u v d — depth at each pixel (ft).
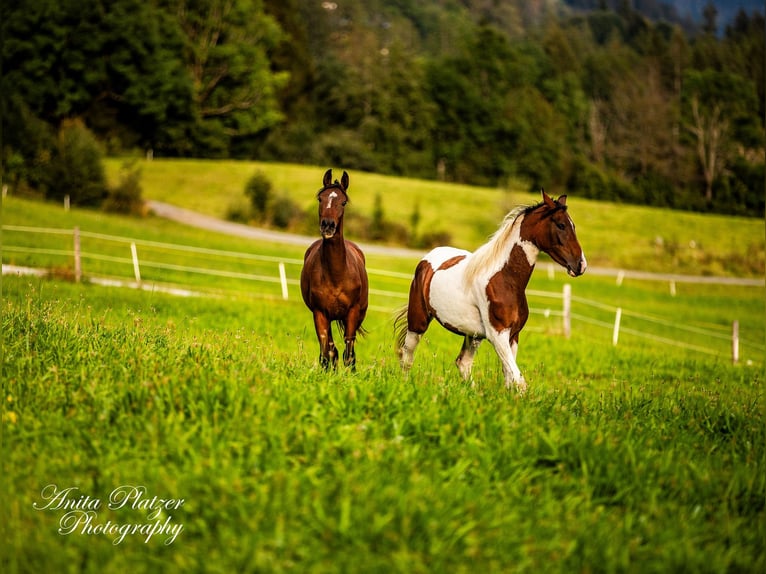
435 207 208.64
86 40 237.04
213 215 181.98
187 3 276.41
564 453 18.93
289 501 15.76
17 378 20.86
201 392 19.86
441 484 16.98
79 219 132.98
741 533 17.01
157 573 14.64
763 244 215.10
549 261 176.96
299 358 27.89
